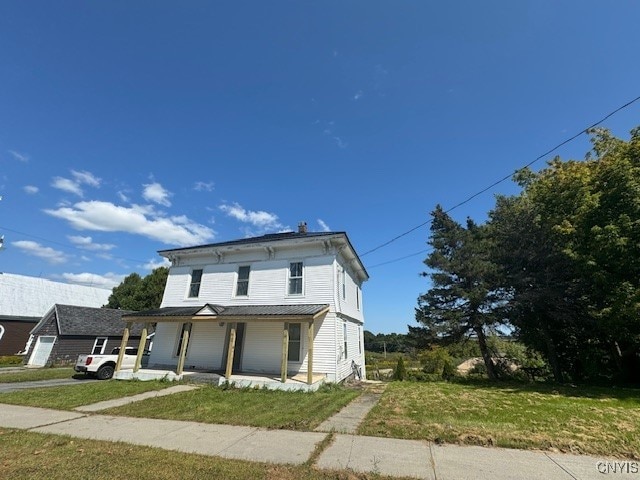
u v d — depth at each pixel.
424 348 20.75
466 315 18.20
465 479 4.28
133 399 9.70
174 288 17.73
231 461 4.89
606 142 16.06
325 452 5.30
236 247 16.45
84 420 7.39
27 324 28.86
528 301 15.48
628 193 11.97
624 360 15.51
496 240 18.38
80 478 4.23
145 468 4.57
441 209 21.41
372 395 10.93
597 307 14.05
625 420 7.26
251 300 15.78
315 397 10.14
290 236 17.56
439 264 19.45
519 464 4.77
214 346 15.71
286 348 12.20
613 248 11.66
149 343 27.88
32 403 9.09
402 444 5.68
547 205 15.64
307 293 14.95
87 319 26.16
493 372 17.56
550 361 16.80
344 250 16.59
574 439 5.85
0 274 30.83
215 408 8.52
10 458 4.94
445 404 9.18
